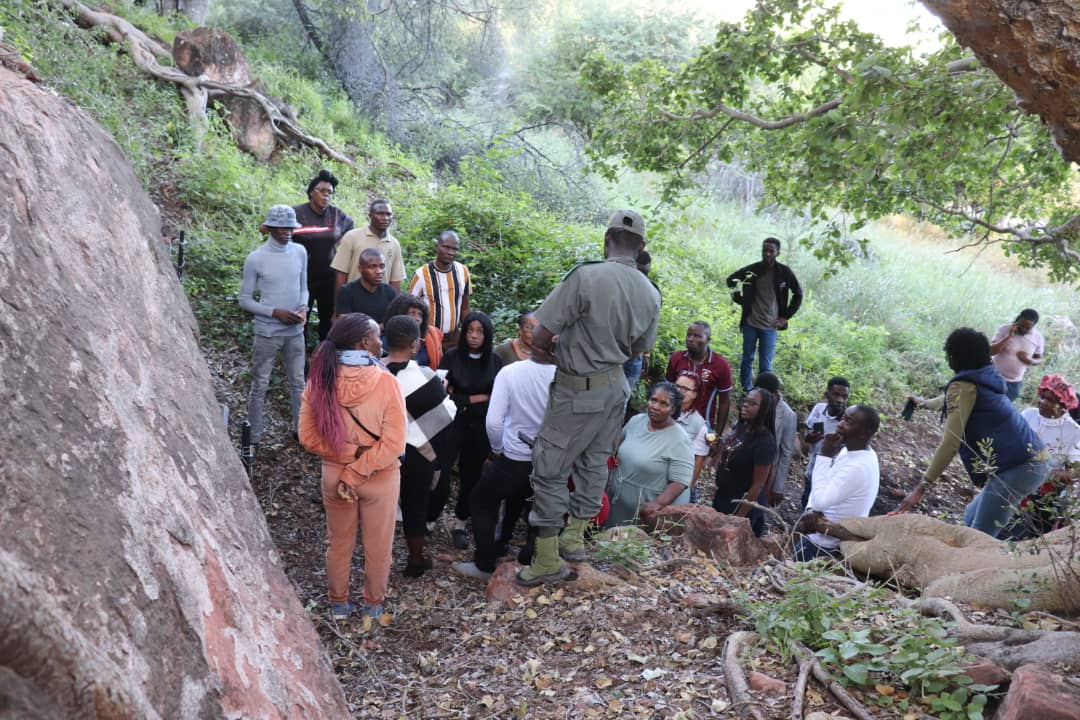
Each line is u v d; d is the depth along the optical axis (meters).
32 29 10.03
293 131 12.65
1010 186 8.29
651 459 5.61
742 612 4.29
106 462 2.36
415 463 5.04
